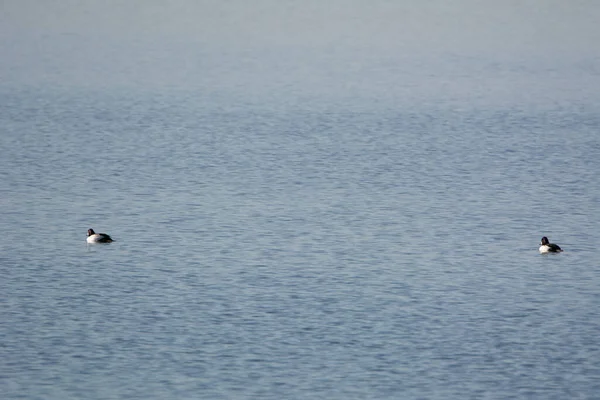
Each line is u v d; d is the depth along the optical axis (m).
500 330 171.75
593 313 179.88
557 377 153.00
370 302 185.62
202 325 173.38
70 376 152.88
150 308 181.62
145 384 150.38
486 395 147.25
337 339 167.50
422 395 147.25
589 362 158.38
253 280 198.00
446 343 166.00
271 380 152.00
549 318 177.38
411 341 167.00
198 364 157.38
